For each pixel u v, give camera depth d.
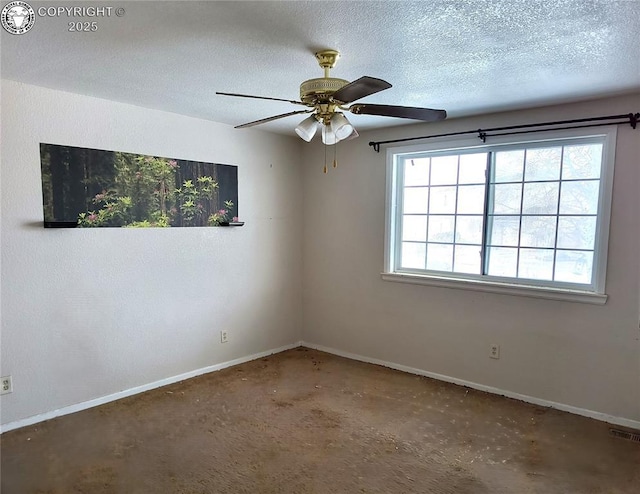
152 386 3.33
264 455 2.40
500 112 3.15
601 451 2.45
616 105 2.70
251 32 1.82
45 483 2.12
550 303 3.02
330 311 4.32
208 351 3.71
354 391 3.32
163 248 3.33
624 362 2.76
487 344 3.32
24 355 2.68
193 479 2.17
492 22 1.72
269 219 4.14
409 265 3.82
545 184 3.07
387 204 3.80
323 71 2.32
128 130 3.06
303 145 4.39
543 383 3.08
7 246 2.58
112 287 3.06
